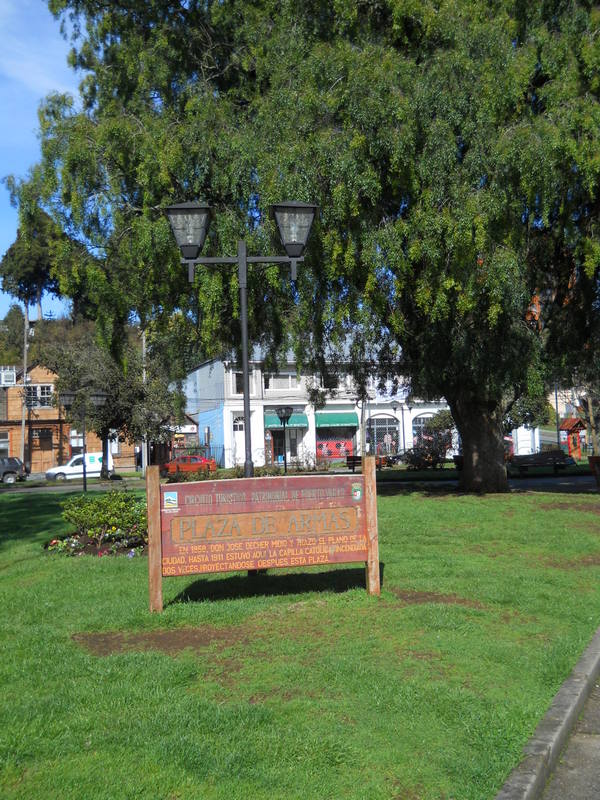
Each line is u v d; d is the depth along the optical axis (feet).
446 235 45.06
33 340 225.56
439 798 11.35
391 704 14.58
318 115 47.19
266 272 44.96
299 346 52.49
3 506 60.08
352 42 50.98
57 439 180.24
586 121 45.70
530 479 103.55
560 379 67.87
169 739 12.97
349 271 47.09
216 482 21.72
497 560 28.99
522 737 13.29
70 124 51.19
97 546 33.22
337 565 27.89
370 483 22.57
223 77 55.31
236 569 21.68
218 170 46.96
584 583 25.20
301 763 12.26
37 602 23.34
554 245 54.29
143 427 130.11
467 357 50.88
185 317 52.70
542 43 49.19
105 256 51.96
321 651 17.75
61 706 14.47
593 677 16.81
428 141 45.44
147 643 18.84
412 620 20.03
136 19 55.36
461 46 47.21
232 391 170.40
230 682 15.97
